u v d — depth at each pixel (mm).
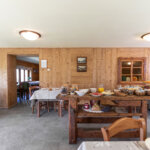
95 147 697
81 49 3680
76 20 1767
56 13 1555
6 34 2387
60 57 3695
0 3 1321
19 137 1918
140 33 2336
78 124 2406
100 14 1583
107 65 3693
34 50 3672
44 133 2051
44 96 2801
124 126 820
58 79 3725
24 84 4980
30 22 1827
